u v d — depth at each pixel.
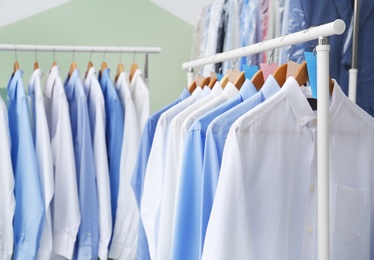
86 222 1.54
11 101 1.62
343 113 0.90
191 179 0.94
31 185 1.49
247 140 0.83
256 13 1.44
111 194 1.62
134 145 1.58
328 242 0.76
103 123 1.57
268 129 0.85
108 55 2.24
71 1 2.20
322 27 0.75
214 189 0.88
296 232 0.89
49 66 2.18
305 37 0.80
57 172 1.54
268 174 0.85
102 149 1.56
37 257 1.52
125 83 1.64
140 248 1.25
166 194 1.09
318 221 0.77
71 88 1.63
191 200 0.94
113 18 2.25
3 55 2.14
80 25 2.22
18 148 1.54
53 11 2.19
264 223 0.85
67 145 1.53
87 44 2.23
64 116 1.53
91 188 1.55
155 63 2.31
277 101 0.85
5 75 2.14
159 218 1.16
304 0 1.15
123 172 1.58
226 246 0.79
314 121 0.88
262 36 1.43
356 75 1.14
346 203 0.91
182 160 0.95
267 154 0.85
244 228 0.80
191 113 1.08
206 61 1.31
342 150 0.90
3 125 1.50
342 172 0.90
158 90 2.32
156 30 2.30
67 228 1.53
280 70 0.96
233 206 0.79
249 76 1.17
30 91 1.65
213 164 0.88
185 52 2.33
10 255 1.51
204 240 0.88
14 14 2.14
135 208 1.58
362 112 0.91
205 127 0.93
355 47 1.14
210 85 1.26
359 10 1.19
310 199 0.87
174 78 2.33
